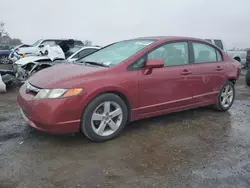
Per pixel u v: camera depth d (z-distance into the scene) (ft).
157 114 13.71
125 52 13.47
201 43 15.88
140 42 14.17
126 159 10.32
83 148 11.14
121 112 12.15
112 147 11.34
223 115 16.97
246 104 20.53
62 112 10.45
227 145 12.09
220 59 17.08
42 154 10.47
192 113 17.06
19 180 8.61
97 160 10.14
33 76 12.68
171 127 14.17
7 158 10.03
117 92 11.84
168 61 13.88
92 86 10.99
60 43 33.09
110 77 11.57
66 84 10.64
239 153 11.29
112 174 9.19
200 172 9.57
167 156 10.73
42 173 9.09
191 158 10.64
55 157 10.27
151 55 13.14
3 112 16.08
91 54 15.44
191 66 14.78
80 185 8.47
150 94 12.96
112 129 12.06
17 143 11.41
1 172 9.04
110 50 14.64
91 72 11.43
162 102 13.58
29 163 9.73
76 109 10.73
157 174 9.32
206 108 18.49
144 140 12.25
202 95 15.69
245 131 14.05
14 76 26.43
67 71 11.93
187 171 9.60
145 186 8.57
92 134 11.39
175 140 12.40
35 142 11.57
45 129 10.70
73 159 10.16
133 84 12.21
